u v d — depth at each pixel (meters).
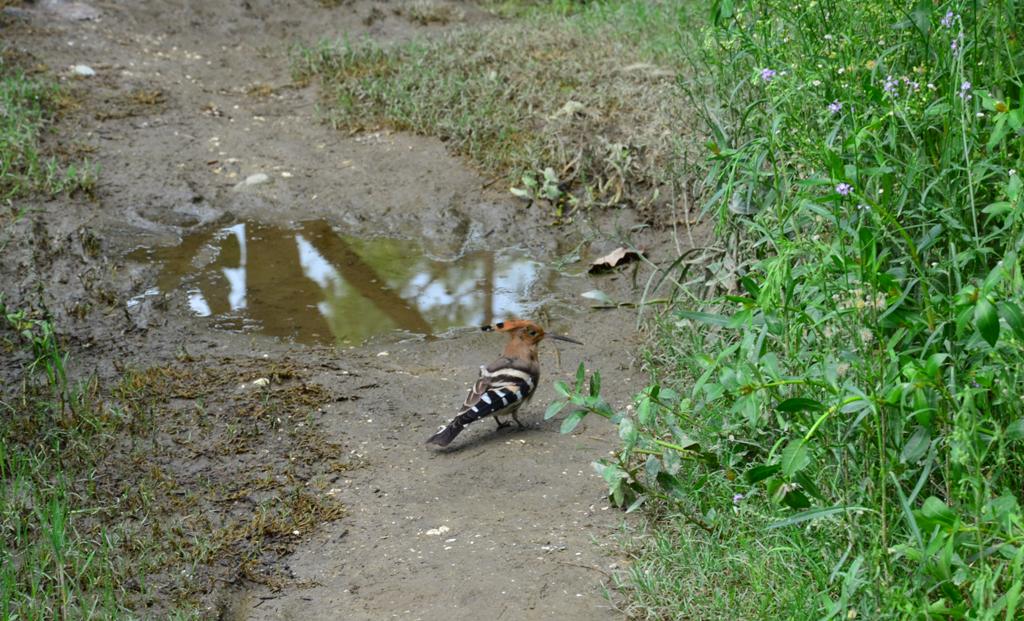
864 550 6.99
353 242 14.19
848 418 7.24
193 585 7.93
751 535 7.91
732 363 8.58
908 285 7.40
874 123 7.26
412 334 12.05
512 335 10.23
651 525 8.49
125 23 19.80
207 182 15.16
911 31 8.70
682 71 16.14
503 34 19.14
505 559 8.20
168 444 9.68
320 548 8.46
